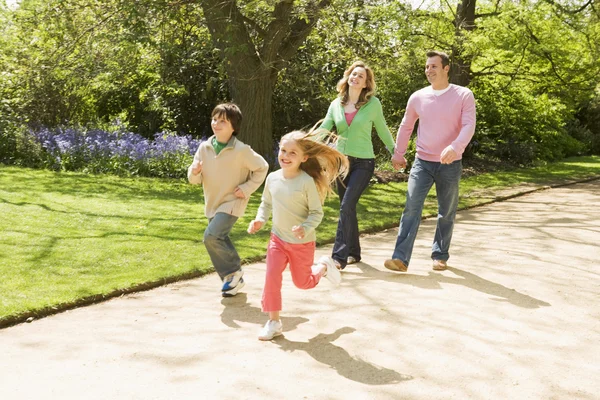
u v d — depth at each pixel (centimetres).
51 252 623
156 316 462
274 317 420
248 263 631
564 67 1725
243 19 1241
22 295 484
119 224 777
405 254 581
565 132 2484
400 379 353
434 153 580
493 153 2017
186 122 1628
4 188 995
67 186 1066
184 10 1264
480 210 1040
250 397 328
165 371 361
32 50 1451
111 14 1233
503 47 1612
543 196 1239
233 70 1272
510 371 366
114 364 370
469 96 564
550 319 459
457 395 334
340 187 622
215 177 501
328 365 372
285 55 1296
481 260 647
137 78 1577
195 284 552
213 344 405
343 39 1325
